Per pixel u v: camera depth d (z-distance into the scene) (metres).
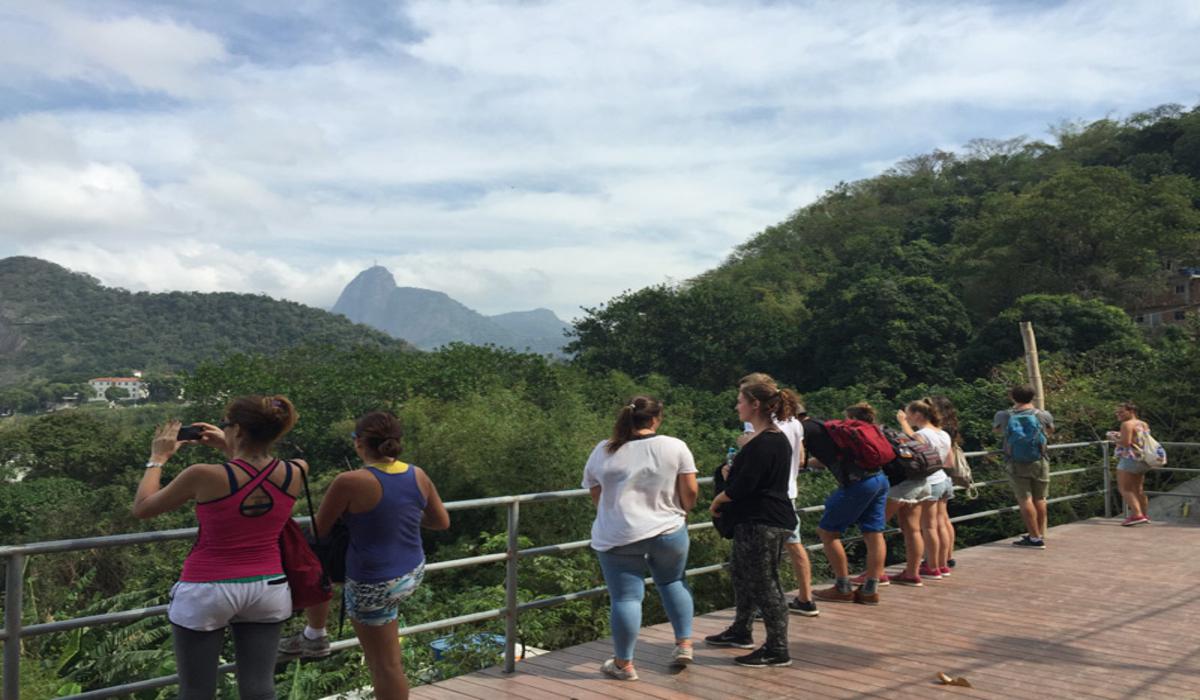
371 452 3.47
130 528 29.44
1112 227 51.12
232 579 2.92
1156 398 15.12
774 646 4.69
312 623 3.61
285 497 3.06
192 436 3.13
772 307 58.28
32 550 3.03
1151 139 86.38
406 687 3.49
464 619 4.47
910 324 41.69
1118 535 9.14
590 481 4.52
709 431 25.98
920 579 6.87
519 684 4.43
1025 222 53.41
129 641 6.81
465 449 19.11
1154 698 4.19
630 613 4.41
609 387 33.03
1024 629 5.46
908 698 4.19
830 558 6.20
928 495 6.71
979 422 20.52
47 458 51.06
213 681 2.96
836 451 5.97
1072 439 15.78
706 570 5.39
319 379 29.22
